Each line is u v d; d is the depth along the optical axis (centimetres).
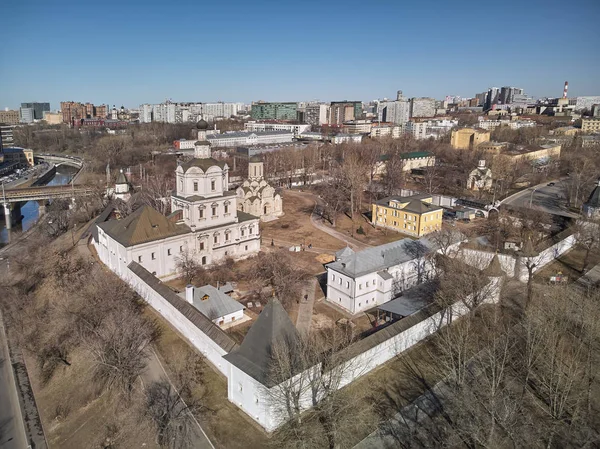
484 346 7294
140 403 6266
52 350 7812
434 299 8344
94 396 6706
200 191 10681
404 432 5631
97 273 10250
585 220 12381
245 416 5978
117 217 13800
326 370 6000
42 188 18938
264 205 15638
